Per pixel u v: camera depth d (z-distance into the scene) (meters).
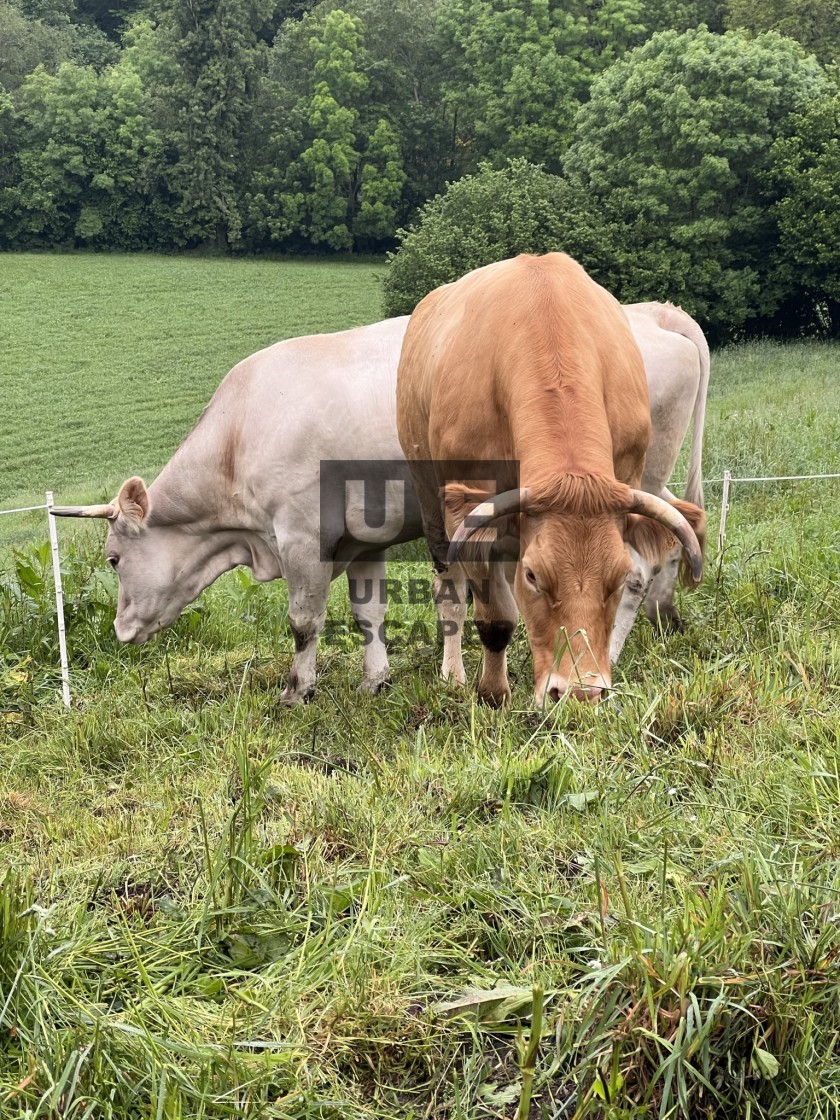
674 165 41.38
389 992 2.87
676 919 2.81
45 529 20.20
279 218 72.38
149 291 58.22
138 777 4.67
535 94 64.69
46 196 71.44
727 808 3.51
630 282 40.72
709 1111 2.55
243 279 62.06
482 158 68.38
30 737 5.43
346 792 3.97
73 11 104.88
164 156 73.44
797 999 2.65
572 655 3.81
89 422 36.72
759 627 5.51
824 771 3.58
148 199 74.25
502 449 4.38
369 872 3.26
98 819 4.13
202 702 5.83
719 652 5.21
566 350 4.14
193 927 3.21
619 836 3.40
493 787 3.86
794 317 42.97
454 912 3.24
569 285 4.42
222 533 6.37
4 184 73.25
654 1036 2.48
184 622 7.00
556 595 3.86
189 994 2.99
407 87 78.00
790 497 10.08
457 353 4.57
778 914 2.81
